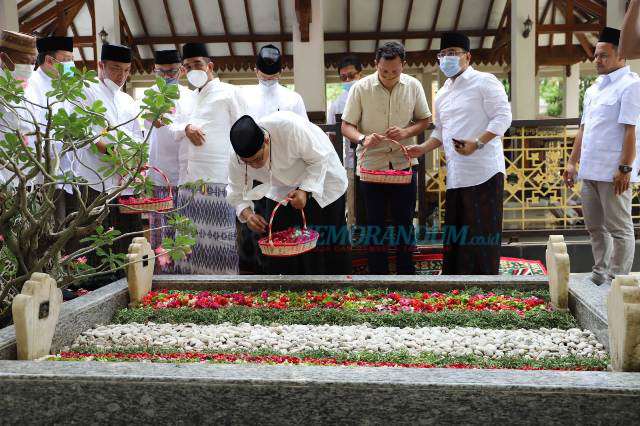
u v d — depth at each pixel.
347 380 2.03
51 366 2.19
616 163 4.30
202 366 2.17
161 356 2.75
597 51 4.38
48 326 2.76
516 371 2.11
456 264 4.69
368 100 4.65
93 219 3.79
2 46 3.95
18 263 3.32
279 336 3.12
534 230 6.25
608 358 2.72
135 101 5.10
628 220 4.42
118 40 10.70
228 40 14.19
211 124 4.74
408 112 4.66
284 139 3.74
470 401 2.00
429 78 15.48
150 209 4.17
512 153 6.62
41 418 2.13
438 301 3.61
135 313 3.53
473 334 3.12
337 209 4.31
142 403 2.09
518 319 3.26
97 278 4.77
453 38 4.50
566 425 1.98
